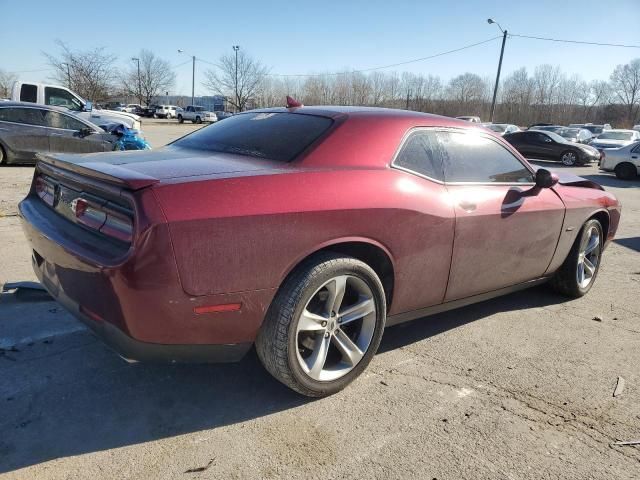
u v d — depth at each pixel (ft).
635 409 9.61
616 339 12.70
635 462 8.13
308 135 9.84
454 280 11.03
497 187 11.85
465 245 10.87
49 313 12.28
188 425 8.50
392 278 9.93
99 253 7.65
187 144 11.40
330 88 211.00
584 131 98.84
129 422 8.50
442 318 13.55
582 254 15.03
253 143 10.19
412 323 13.10
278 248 8.14
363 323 9.72
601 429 8.94
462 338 12.35
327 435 8.40
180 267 7.37
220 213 7.60
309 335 9.13
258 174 8.40
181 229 7.32
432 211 10.07
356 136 9.82
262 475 7.43
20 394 9.08
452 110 216.13
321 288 8.79
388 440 8.35
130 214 7.50
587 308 14.76
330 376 9.34
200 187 7.71
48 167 9.84
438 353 11.50
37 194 10.68
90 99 147.95
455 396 9.74
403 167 10.11
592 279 15.85
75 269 8.00
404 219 9.61
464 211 10.70
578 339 12.60
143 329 7.47
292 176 8.63
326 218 8.57
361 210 8.97
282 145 9.77
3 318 11.89
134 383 9.66
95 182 8.13
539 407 9.52
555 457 8.15
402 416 9.01
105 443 7.97
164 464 7.57
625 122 238.07
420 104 210.38
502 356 11.50
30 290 13.04
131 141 40.70
